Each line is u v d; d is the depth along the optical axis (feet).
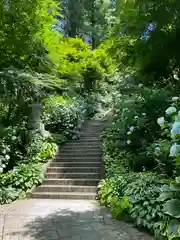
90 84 40.50
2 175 17.13
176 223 7.86
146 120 17.52
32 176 18.13
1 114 20.53
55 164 21.08
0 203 15.16
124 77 27.45
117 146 20.54
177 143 7.39
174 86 19.45
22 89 17.53
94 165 20.49
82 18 45.55
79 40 38.88
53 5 17.87
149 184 12.34
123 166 17.80
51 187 17.63
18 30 16.08
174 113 8.82
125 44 18.49
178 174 11.75
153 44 16.71
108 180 16.10
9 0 15.30
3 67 17.06
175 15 15.12
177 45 16.58
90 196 16.39
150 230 10.31
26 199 16.47
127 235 10.20
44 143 23.21
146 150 17.17
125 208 11.95
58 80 19.52
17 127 20.35
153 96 17.60
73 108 29.48
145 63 18.66
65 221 11.90
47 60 19.38
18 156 19.95
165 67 18.63
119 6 16.22
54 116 27.07
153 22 15.76
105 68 39.37
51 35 19.66
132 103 18.93
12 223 11.68
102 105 39.27
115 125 21.33
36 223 11.66
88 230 10.76
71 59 36.50
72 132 27.48
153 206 10.77
